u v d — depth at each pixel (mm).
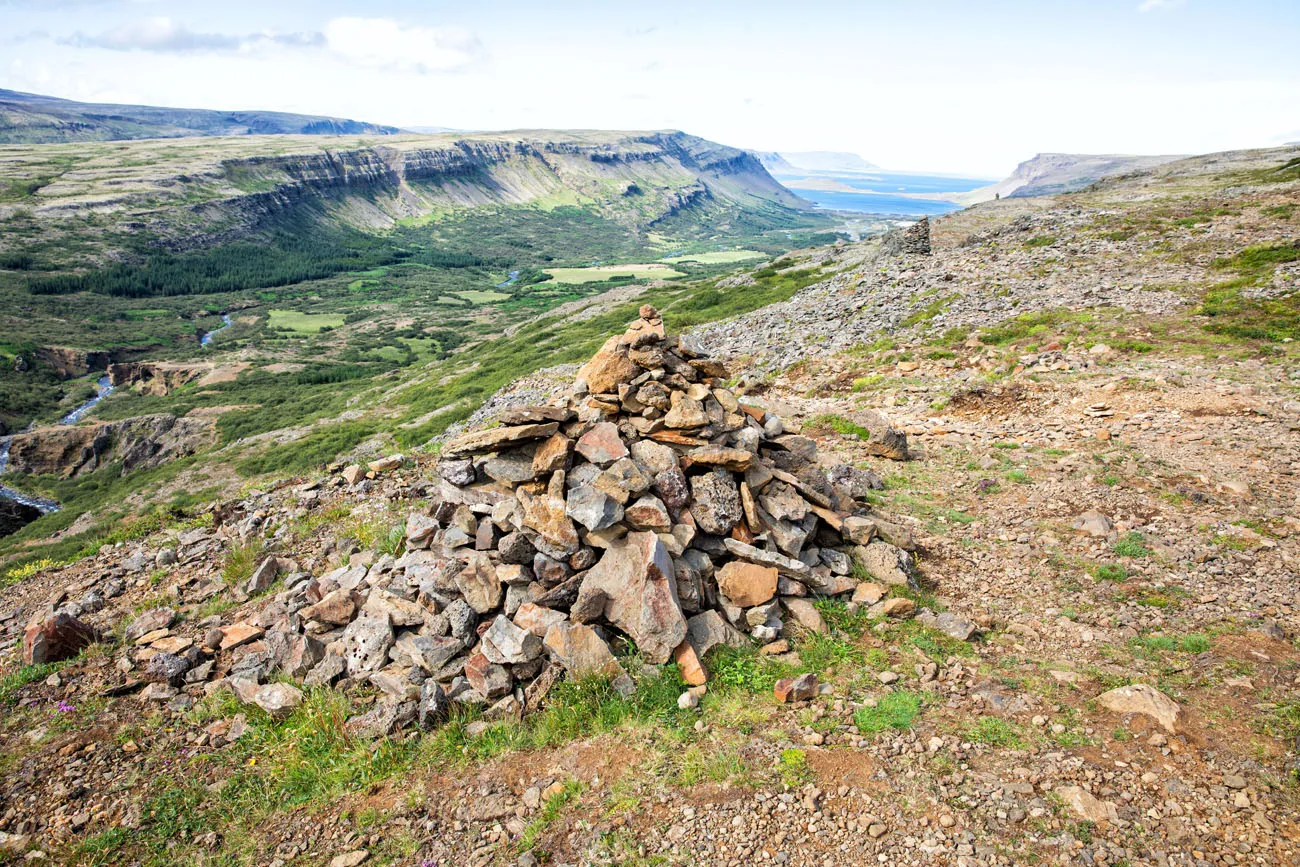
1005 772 1804
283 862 1781
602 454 2518
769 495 2719
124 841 1857
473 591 2416
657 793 1837
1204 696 1995
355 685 2324
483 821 1824
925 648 2328
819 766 1867
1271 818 1611
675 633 2227
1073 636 2365
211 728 2221
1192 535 2916
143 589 3211
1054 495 3451
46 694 2414
